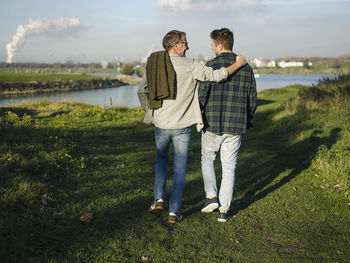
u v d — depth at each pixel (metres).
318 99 9.77
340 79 11.58
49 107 12.87
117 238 2.36
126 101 30.98
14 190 2.88
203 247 2.31
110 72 182.38
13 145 4.63
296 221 2.79
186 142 2.65
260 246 2.34
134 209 2.96
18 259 1.90
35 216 2.55
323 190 3.54
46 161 4.09
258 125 9.05
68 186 3.48
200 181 4.03
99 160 4.79
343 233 2.53
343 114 7.68
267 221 2.80
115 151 5.57
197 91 2.62
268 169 4.61
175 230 2.58
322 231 2.57
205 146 2.84
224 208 2.74
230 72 2.53
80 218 2.61
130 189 3.56
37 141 5.20
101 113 11.25
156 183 2.72
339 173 3.78
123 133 7.64
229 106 2.64
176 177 2.67
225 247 2.32
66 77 74.81
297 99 10.70
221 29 2.71
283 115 9.31
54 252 2.06
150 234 2.46
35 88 49.91
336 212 2.95
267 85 60.72
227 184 2.74
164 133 2.59
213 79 2.49
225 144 2.77
